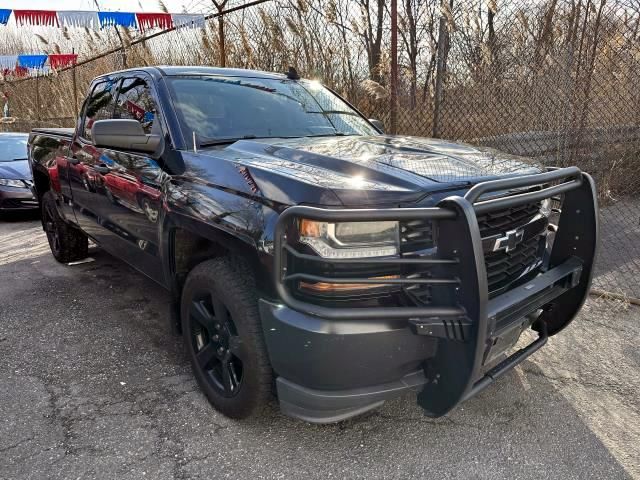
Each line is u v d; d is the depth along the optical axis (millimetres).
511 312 2285
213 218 2486
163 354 3439
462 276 1983
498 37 5887
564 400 2885
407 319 2035
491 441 2551
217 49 8000
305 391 2160
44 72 15180
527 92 6172
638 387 3004
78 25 8883
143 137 3094
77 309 4227
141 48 9898
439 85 5773
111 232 3953
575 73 6281
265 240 2182
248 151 2836
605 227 6391
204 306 2777
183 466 2369
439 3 5629
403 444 2531
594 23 6059
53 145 5141
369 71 6434
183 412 2771
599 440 2553
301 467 2373
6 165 8328
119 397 2918
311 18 6672
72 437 2562
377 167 2342
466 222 1934
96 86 4484
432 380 2227
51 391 2980
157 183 3059
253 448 2494
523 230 2465
